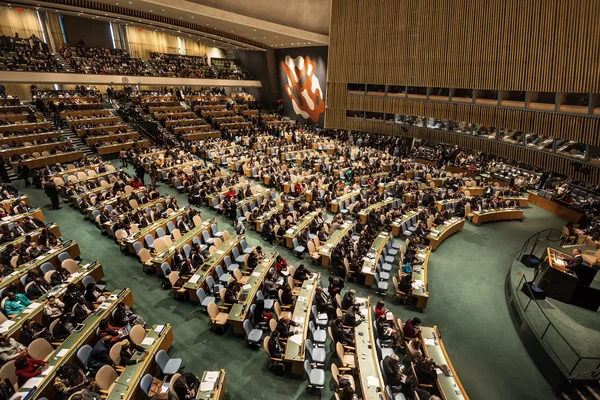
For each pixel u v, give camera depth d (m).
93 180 17.92
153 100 31.66
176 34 34.16
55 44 32.69
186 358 8.51
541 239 16.38
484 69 19.27
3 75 23.36
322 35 31.08
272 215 14.73
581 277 11.62
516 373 8.91
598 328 10.05
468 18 19.78
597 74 13.73
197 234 13.16
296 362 7.95
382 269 12.48
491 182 23.05
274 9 27.67
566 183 21.22
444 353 8.55
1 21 29.34
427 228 15.91
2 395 6.32
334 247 12.80
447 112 22.44
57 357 7.31
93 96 28.16
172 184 19.64
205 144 26.55
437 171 23.86
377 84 26.77
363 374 7.54
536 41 16.22
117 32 36.56
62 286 9.59
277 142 29.09
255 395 7.65
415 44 23.28
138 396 7.00
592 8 13.70
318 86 35.19
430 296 11.84
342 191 19.16
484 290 12.38
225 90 41.75
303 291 10.29
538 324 9.97
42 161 19.78
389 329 9.51
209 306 9.09
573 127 15.23
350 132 32.47
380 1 24.83
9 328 7.99
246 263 11.80
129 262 12.24
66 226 14.34
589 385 8.08
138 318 9.05
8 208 14.09
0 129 20.58
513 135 19.16
